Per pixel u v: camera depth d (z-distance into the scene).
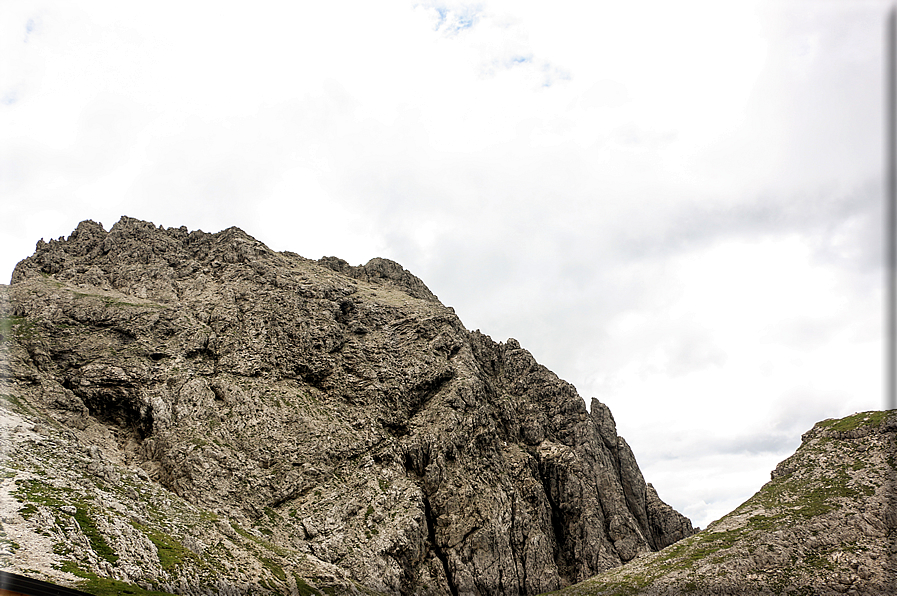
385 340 181.38
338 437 147.50
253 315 167.62
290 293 178.88
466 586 136.62
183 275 181.88
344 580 114.62
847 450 146.88
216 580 91.06
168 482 124.88
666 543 184.25
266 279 182.00
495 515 150.25
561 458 178.38
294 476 136.62
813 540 123.38
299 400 153.38
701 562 127.75
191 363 149.50
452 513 145.00
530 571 149.25
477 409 169.38
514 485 165.62
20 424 111.94
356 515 133.62
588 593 134.38
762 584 116.75
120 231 186.62
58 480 96.81
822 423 162.00
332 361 167.50
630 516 176.38
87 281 166.25
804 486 142.25
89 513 89.69
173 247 191.25
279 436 142.38
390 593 123.94
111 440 131.88
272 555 111.94
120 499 102.38
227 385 147.12
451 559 138.50
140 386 138.88
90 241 183.88
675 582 123.88
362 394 162.62
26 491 88.81
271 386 153.88
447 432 157.88
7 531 77.12
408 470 150.88
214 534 108.62
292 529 125.56
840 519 126.19
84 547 81.06
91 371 137.50
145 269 175.00
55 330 144.38
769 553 123.12
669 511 189.12
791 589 114.06
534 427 188.62
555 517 171.25
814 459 149.75
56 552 76.88
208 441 133.25
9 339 137.00
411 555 132.25
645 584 127.56
